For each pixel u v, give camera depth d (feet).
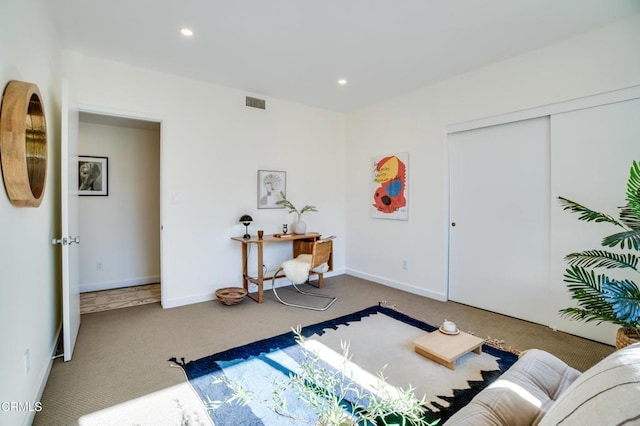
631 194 6.70
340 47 9.59
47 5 7.22
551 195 9.53
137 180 15.11
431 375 7.09
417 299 12.68
